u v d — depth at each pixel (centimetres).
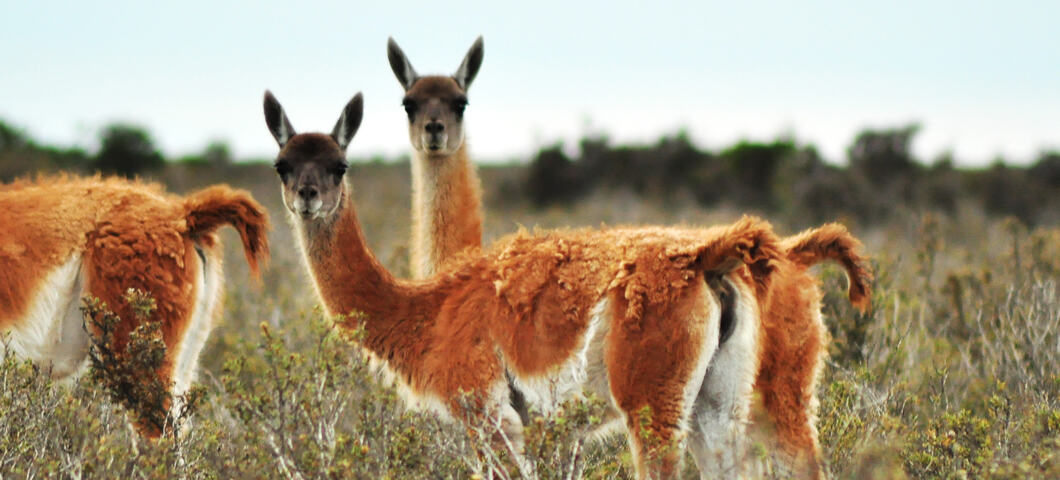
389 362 2861
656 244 2580
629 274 2558
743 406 2547
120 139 14325
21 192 3095
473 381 2667
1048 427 2611
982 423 2633
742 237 2450
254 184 13925
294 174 2956
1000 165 12381
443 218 3734
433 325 2809
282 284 4912
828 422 2808
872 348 3638
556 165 14588
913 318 4225
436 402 2734
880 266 4291
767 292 2616
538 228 2900
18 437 2544
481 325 2708
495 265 2786
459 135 3762
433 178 3747
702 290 2509
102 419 2780
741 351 2550
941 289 4419
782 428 2667
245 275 5391
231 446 2692
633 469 2695
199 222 3127
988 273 4459
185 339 3091
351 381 2584
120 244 3002
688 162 14900
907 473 2642
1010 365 3503
